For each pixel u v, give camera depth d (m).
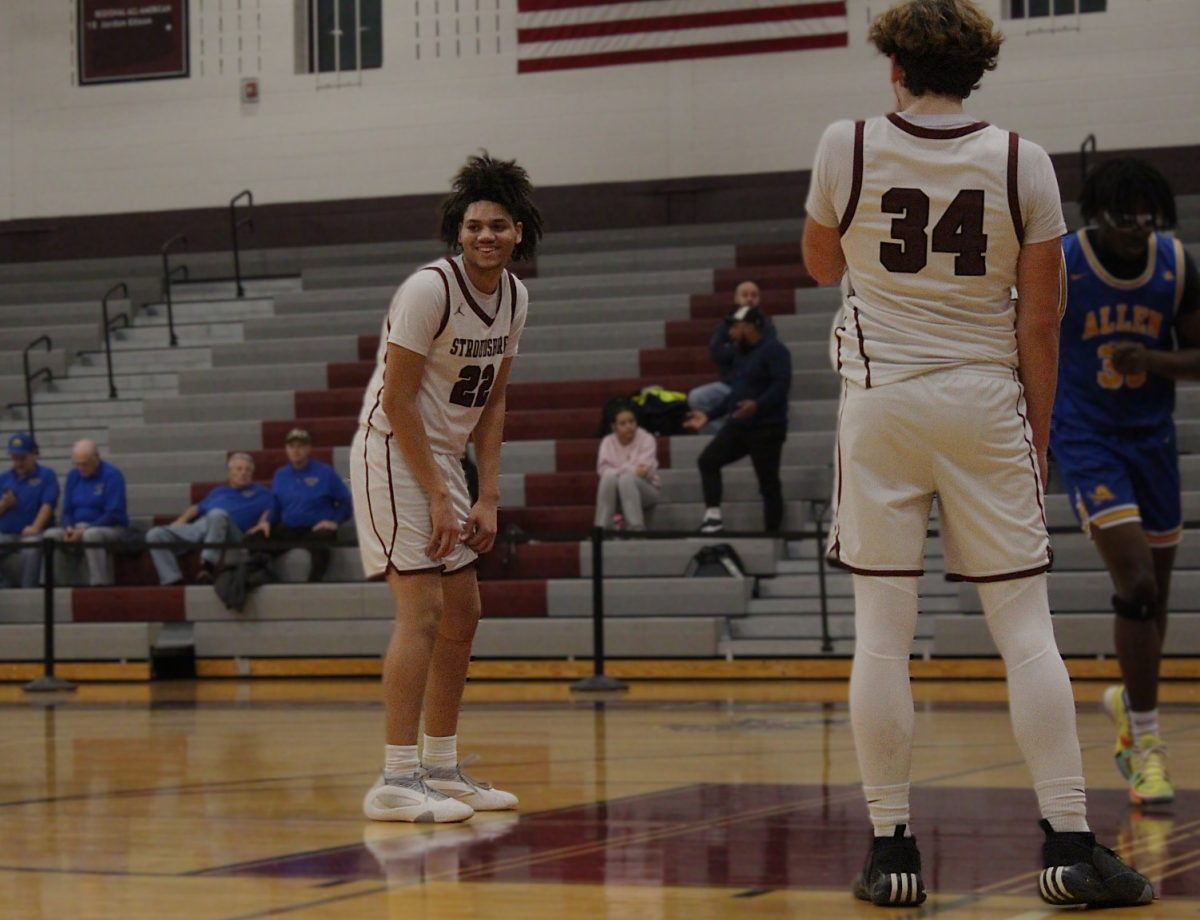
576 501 16.33
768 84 21.28
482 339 5.87
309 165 22.75
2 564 16.38
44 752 8.48
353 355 19.44
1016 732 4.19
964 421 4.14
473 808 6.00
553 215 21.84
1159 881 4.41
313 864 4.80
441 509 5.77
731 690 12.82
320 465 16.22
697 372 17.97
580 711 10.92
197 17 23.12
